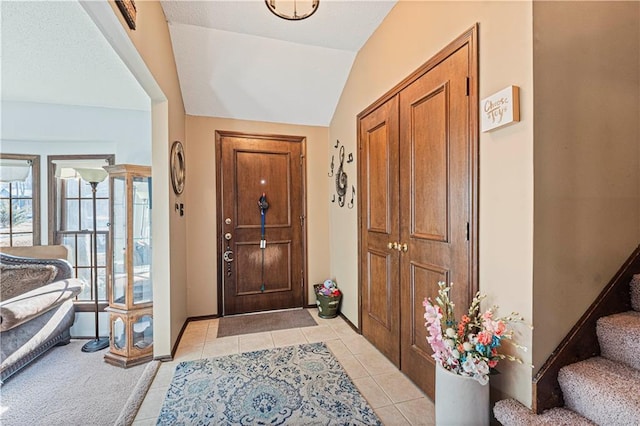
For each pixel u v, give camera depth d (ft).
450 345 4.56
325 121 11.64
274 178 11.35
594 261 4.56
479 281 4.88
